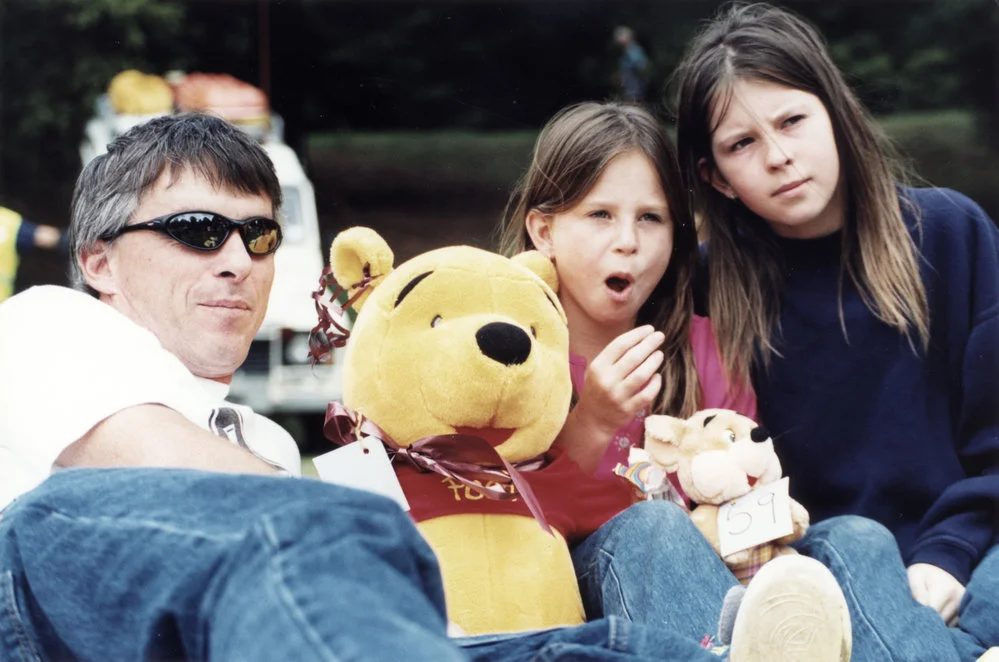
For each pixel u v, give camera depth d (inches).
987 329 115.3
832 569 91.8
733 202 118.3
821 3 405.4
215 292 84.7
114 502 64.2
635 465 96.2
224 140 86.4
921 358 115.0
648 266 107.3
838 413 113.7
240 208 86.0
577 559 94.0
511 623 85.7
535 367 85.7
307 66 339.3
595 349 110.2
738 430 95.6
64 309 81.8
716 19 122.8
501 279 89.8
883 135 126.0
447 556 86.6
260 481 61.7
